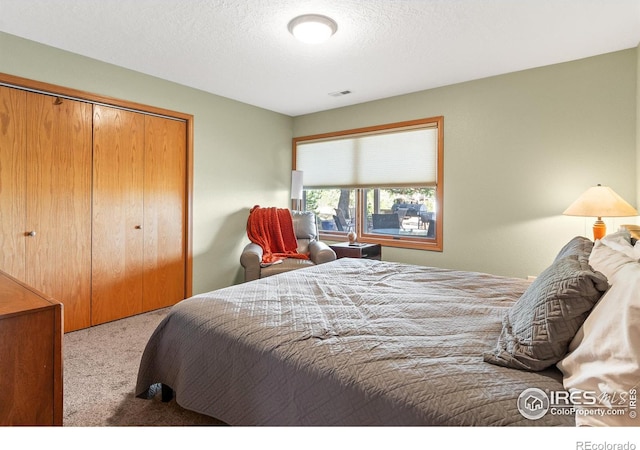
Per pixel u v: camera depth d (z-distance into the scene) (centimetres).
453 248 353
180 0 207
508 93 317
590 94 279
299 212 435
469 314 157
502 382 100
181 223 361
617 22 228
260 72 319
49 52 266
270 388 126
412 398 97
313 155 464
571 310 105
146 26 238
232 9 216
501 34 245
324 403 112
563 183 292
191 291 367
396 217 405
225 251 402
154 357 176
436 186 363
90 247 295
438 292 193
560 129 293
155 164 337
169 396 184
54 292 276
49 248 272
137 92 319
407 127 379
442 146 355
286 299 178
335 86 357
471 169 339
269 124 450
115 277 312
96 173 297
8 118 251
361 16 222
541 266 304
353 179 427
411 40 254
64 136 278
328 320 150
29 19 229
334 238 455
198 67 309
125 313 320
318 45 263
